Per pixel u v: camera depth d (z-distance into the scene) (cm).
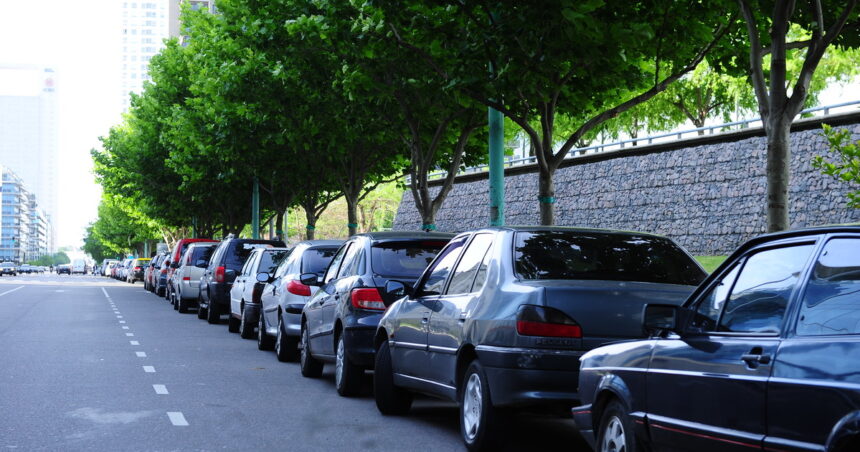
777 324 448
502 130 1641
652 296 691
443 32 1524
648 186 3541
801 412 408
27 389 1097
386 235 1126
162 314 2756
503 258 743
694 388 493
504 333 691
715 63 1571
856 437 374
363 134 2306
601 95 1745
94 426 859
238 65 2519
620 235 780
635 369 557
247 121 2856
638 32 1270
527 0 1255
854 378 381
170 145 4553
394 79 1972
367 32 1741
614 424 584
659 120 4350
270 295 1620
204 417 921
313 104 2447
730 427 460
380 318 1054
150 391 1098
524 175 4400
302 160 3130
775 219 1079
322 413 966
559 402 667
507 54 1342
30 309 2955
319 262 1480
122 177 5588
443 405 1054
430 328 842
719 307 501
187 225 6794
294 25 1870
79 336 1883
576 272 725
